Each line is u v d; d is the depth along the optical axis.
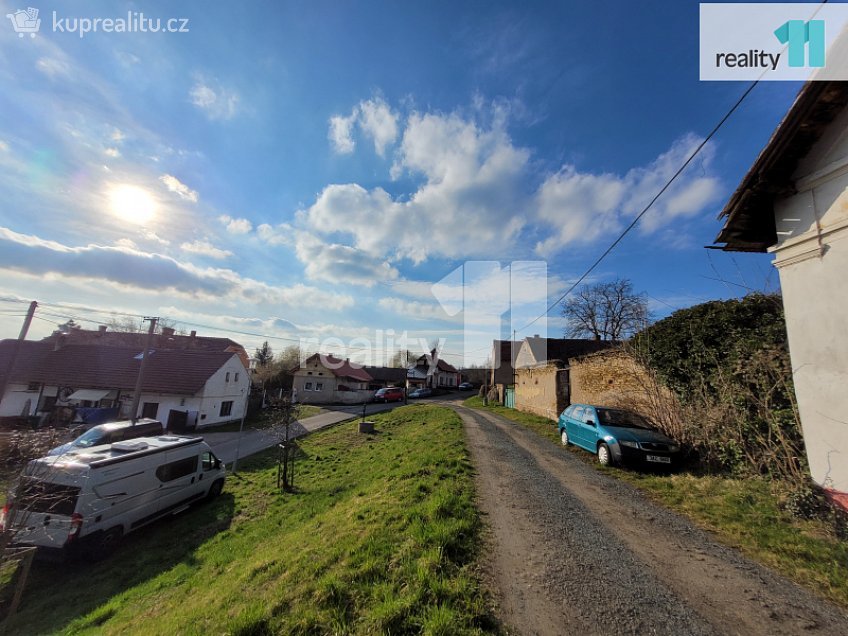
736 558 3.78
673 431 8.00
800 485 4.85
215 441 19.48
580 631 2.64
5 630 4.99
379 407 33.19
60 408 18.75
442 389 52.00
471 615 2.72
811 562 3.61
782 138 4.85
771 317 6.61
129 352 25.44
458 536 4.02
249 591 3.71
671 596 3.09
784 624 2.75
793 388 5.50
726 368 6.98
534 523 4.62
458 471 6.97
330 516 5.94
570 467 7.60
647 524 4.66
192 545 7.22
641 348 9.53
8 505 5.53
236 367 27.03
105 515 7.07
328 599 3.04
